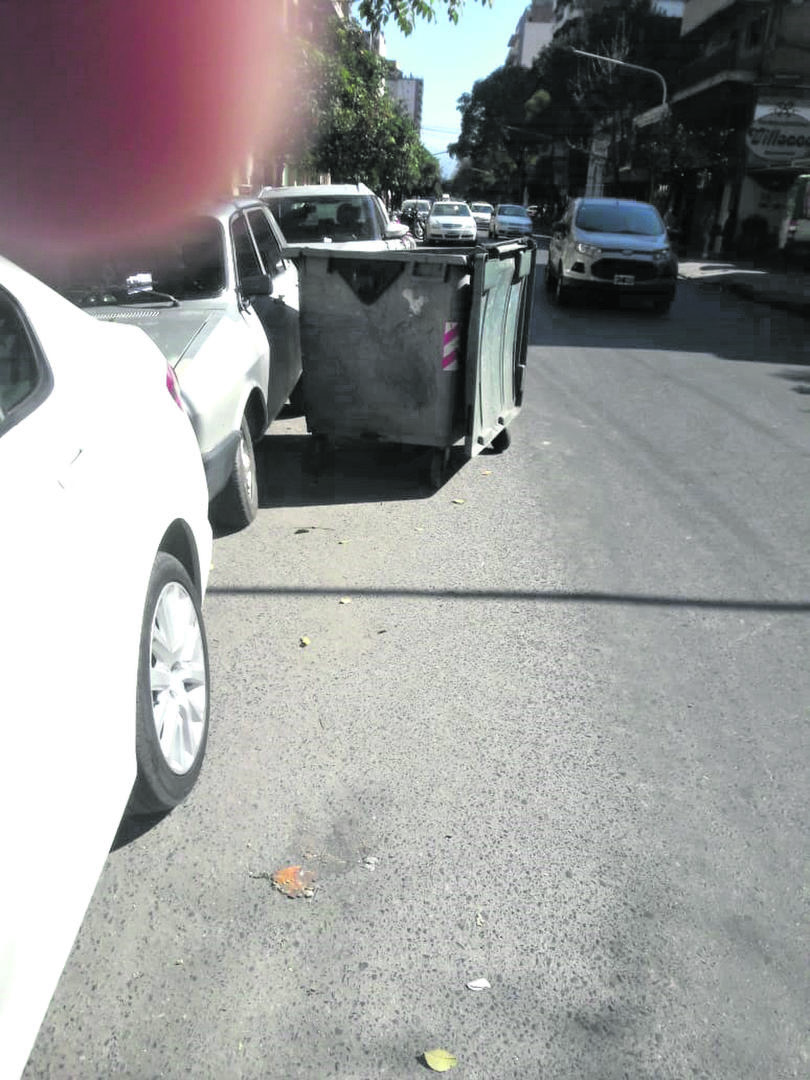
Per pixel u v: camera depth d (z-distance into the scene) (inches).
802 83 1257.4
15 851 68.7
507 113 3427.7
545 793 128.3
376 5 335.9
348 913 106.6
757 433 326.0
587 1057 89.7
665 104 1497.3
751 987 97.8
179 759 120.3
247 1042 90.3
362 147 826.2
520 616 180.7
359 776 131.2
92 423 106.9
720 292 867.4
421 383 243.1
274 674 157.8
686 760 136.4
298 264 240.4
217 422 187.0
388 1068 88.0
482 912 107.2
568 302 698.8
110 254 232.2
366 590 191.2
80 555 90.0
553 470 277.7
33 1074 86.7
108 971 98.1
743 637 174.2
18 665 73.9
